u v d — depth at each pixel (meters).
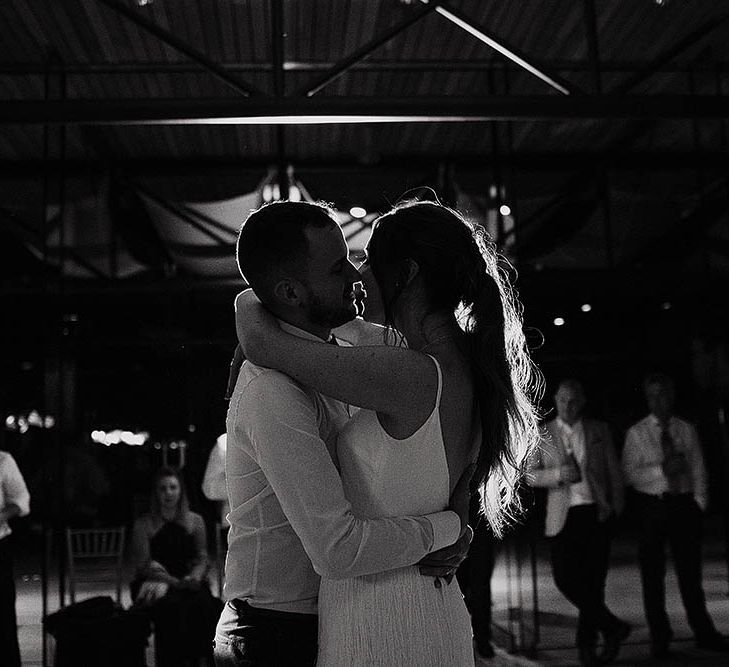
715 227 7.65
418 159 7.68
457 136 7.36
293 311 1.73
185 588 5.19
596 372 7.43
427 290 1.65
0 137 7.13
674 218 7.70
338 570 1.49
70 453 6.91
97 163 7.45
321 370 1.55
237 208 7.54
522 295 7.45
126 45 5.91
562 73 6.45
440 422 1.58
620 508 5.77
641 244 7.68
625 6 5.53
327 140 7.32
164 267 7.41
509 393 1.65
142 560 5.30
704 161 7.71
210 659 5.05
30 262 7.27
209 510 6.61
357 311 1.76
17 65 6.15
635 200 7.68
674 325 7.50
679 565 6.07
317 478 1.52
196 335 7.17
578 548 5.72
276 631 1.68
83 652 4.60
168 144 7.30
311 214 1.71
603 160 7.74
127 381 7.04
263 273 1.71
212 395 7.08
